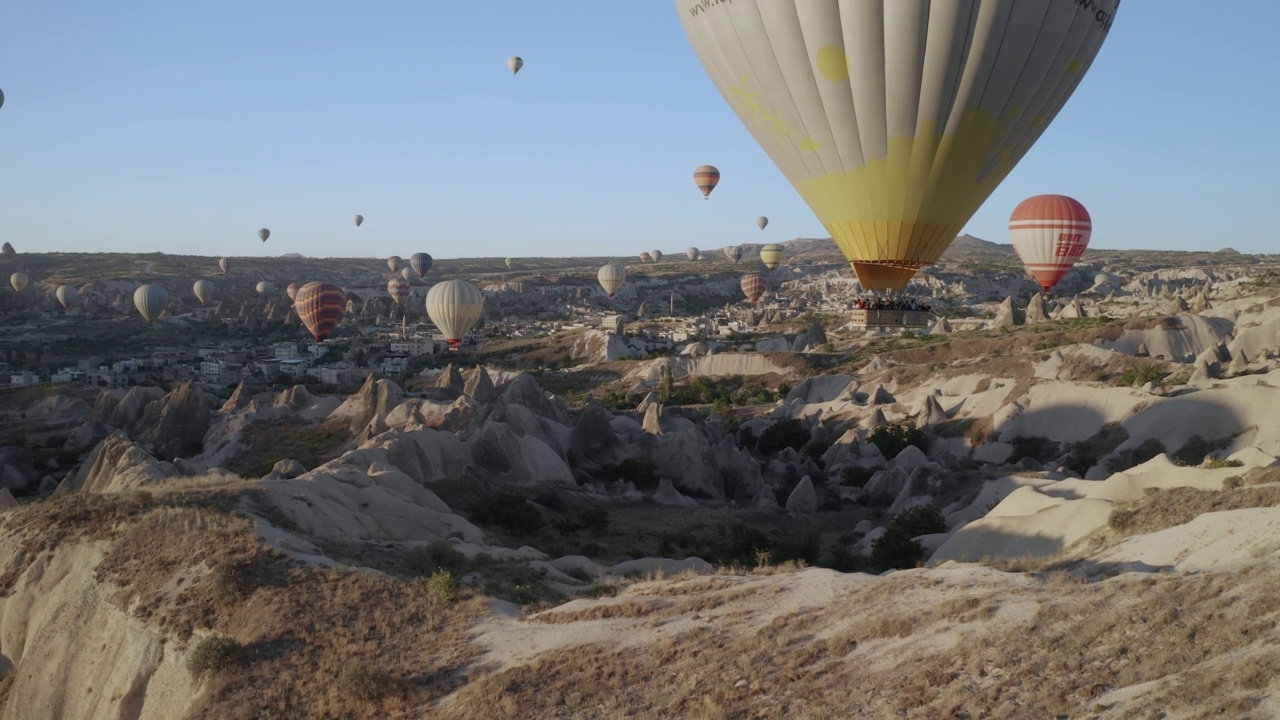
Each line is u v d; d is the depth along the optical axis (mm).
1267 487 33250
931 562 42938
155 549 33875
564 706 22484
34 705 30766
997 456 76688
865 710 19250
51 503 38406
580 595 31172
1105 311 173875
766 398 121750
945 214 70688
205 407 93125
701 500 71312
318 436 86688
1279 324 95812
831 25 63188
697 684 22156
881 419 86812
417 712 24141
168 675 28812
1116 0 65812
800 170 72375
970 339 125812
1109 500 38906
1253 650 17375
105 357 193500
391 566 33750
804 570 29438
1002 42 62250
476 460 64188
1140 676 17734
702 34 69812
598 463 75188
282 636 28469
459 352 189500
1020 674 18938
